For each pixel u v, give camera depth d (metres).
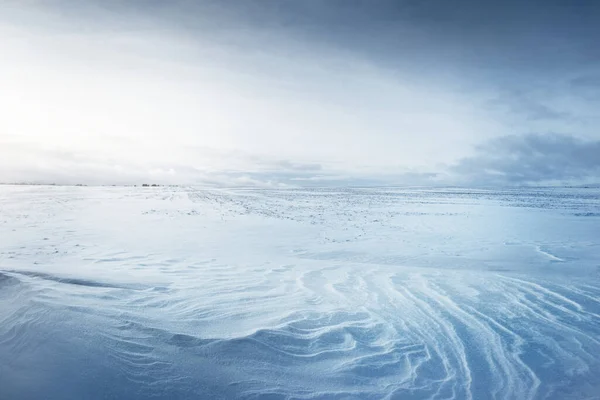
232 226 18.28
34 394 2.89
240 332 4.51
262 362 3.95
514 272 9.47
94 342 3.63
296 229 17.78
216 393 3.35
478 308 6.30
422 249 13.07
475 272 9.40
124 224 17.95
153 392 3.20
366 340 4.81
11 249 10.97
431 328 5.35
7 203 26.66
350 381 3.86
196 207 27.41
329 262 10.55
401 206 31.81
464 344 4.88
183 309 5.20
